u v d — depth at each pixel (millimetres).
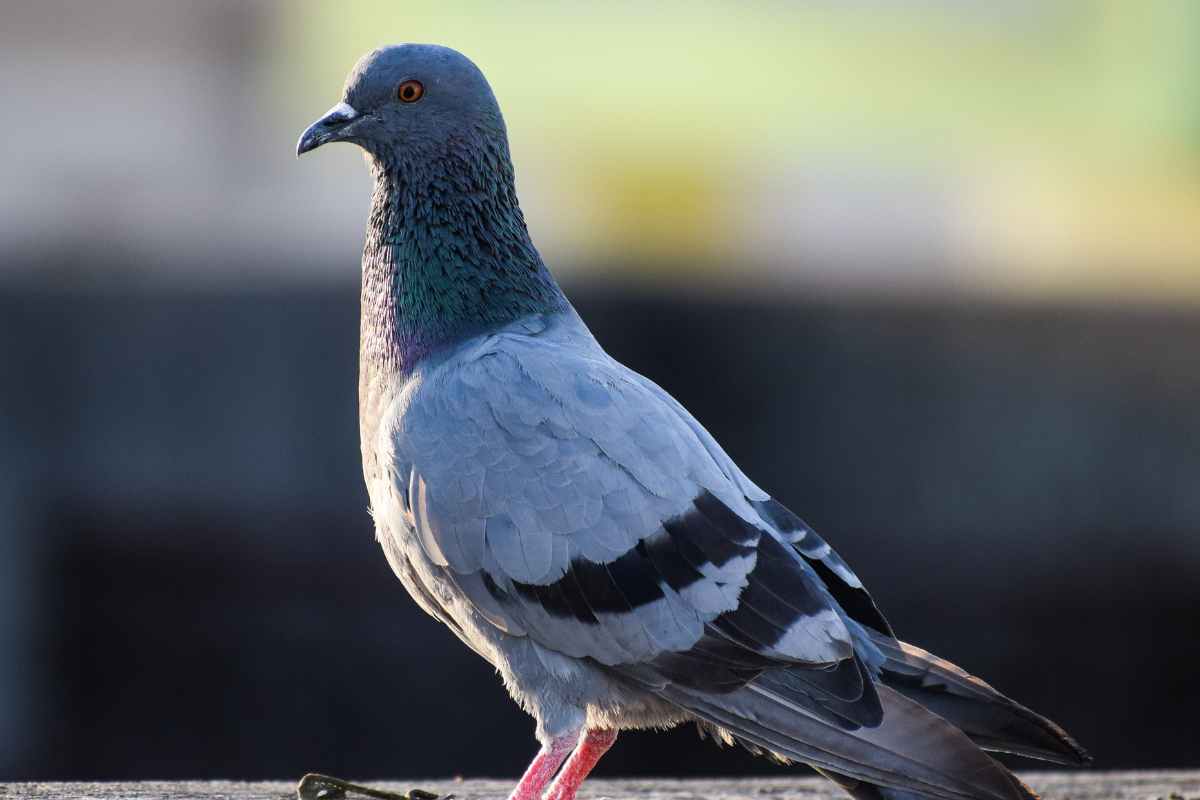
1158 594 12820
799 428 12812
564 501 6344
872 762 5895
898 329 12781
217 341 12609
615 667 6363
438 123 7066
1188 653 12844
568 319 7195
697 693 6281
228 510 12609
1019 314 12758
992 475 12797
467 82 7102
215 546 12648
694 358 12820
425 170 7070
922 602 12812
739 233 21562
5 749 12539
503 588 6391
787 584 6363
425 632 12562
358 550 12531
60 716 12688
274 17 28922
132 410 12648
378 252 7207
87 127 27672
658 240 19969
